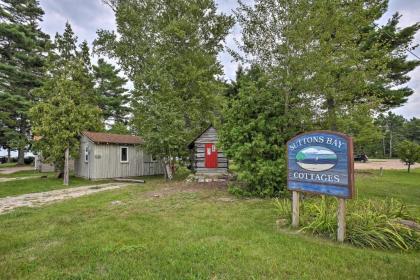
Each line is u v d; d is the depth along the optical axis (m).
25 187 12.30
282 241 4.39
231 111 9.23
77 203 8.03
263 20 8.26
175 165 16.36
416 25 14.20
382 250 4.15
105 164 16.03
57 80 14.64
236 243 4.30
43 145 13.84
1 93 24.03
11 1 27.75
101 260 3.70
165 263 3.56
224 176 13.19
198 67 18.61
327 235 4.75
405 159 19.94
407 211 5.77
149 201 8.09
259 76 9.05
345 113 8.40
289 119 8.48
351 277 3.18
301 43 7.59
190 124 18.14
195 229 5.06
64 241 4.55
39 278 3.23
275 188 8.48
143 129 14.38
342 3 8.08
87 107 16.50
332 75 8.11
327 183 4.71
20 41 26.62
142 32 17.75
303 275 3.22
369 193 9.45
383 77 9.42
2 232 5.07
